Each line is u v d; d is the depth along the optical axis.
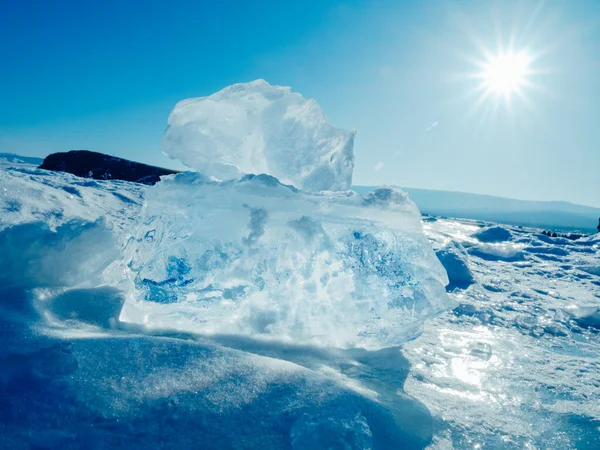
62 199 2.57
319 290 1.98
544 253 6.02
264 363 1.51
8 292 1.87
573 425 1.49
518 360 2.09
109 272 2.37
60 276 2.13
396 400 1.53
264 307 1.97
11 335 1.46
